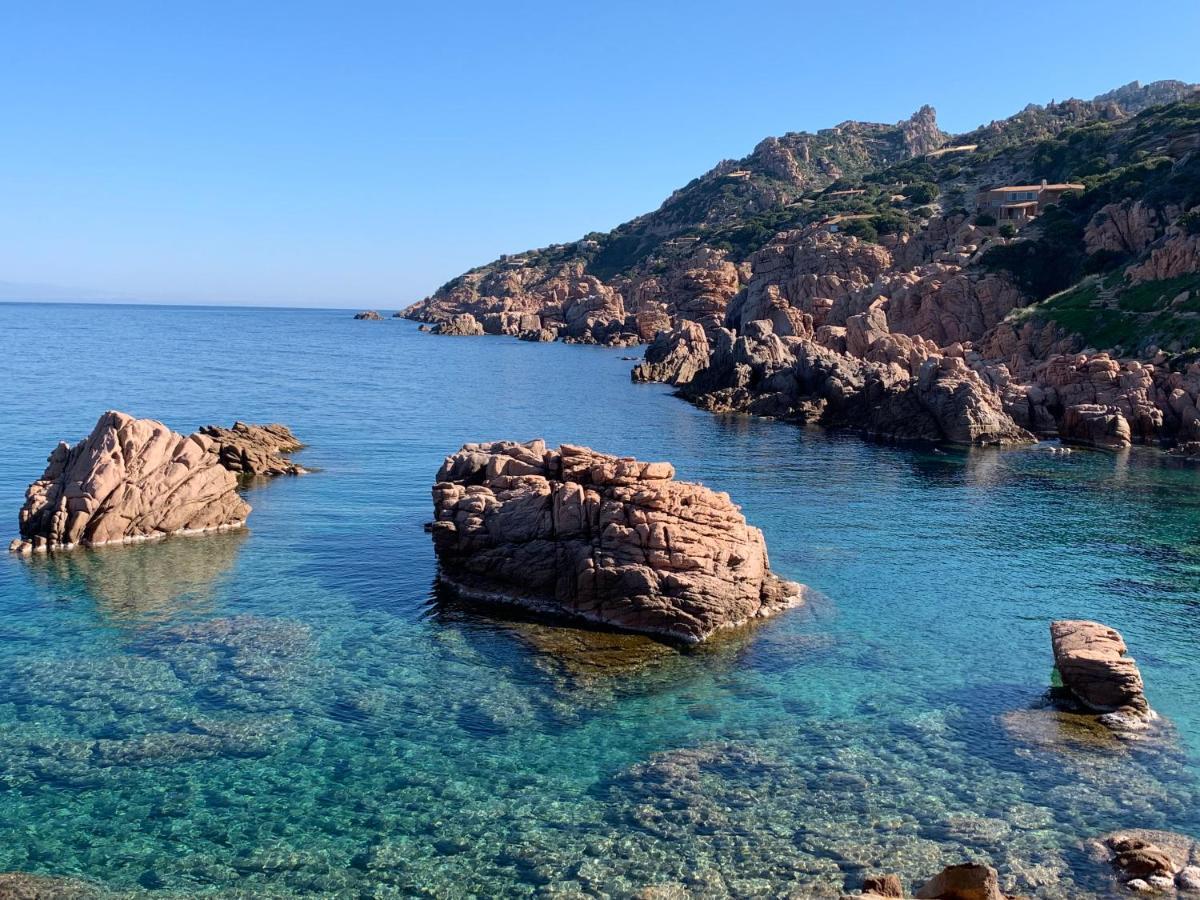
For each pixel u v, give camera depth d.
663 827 23.42
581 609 38.03
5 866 21.19
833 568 46.59
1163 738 28.52
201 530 50.34
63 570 42.69
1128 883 21.14
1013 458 81.12
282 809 23.88
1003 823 23.75
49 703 29.08
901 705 30.88
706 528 38.56
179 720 28.25
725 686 32.16
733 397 115.06
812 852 22.41
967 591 43.22
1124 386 92.94
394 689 31.00
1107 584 44.59
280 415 99.19
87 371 140.00
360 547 47.78
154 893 20.42
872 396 99.25
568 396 126.38
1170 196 128.25
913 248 176.62
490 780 25.55
